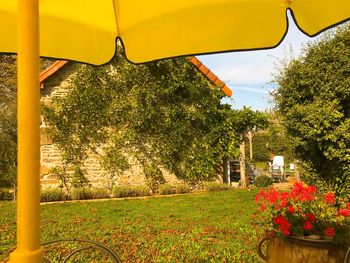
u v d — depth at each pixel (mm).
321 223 2871
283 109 8828
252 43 2178
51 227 7457
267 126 12562
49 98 12727
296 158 9070
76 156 12695
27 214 1376
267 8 2143
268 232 3066
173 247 5816
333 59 7848
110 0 2314
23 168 1384
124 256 5348
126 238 6449
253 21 2182
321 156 8445
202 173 13258
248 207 9492
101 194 11938
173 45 2367
